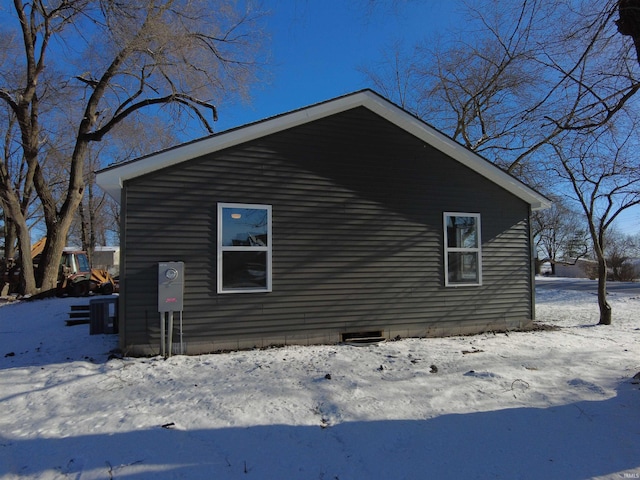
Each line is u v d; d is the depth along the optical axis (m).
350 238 8.34
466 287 9.34
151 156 6.89
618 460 3.54
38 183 18.97
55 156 26.39
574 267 49.75
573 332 9.59
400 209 8.80
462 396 4.98
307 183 8.08
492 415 4.45
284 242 7.85
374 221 8.56
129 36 15.72
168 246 7.10
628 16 5.17
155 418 4.32
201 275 7.27
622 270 34.38
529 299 10.04
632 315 12.99
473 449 3.73
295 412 4.48
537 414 4.48
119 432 4.02
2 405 4.79
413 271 8.84
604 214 11.26
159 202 7.09
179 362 6.44
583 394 5.10
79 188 19.09
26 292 18.36
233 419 4.29
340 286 8.21
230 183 7.54
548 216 33.78
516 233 10.00
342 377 5.67
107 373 5.88
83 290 19.69
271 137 7.86
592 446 3.79
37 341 8.34
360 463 3.50
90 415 4.44
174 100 17.91
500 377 5.67
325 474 3.34
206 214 7.36
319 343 7.97
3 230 32.88
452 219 9.38
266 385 5.32
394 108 8.53
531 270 10.10
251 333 7.52
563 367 6.30
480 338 8.68
